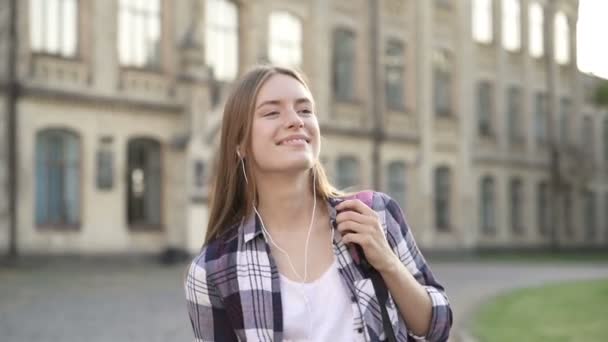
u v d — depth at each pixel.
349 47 37.44
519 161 47.66
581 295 19.36
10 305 16.03
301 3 34.97
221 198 2.83
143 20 29.20
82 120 27.33
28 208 25.89
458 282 24.25
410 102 40.22
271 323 2.56
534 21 49.94
